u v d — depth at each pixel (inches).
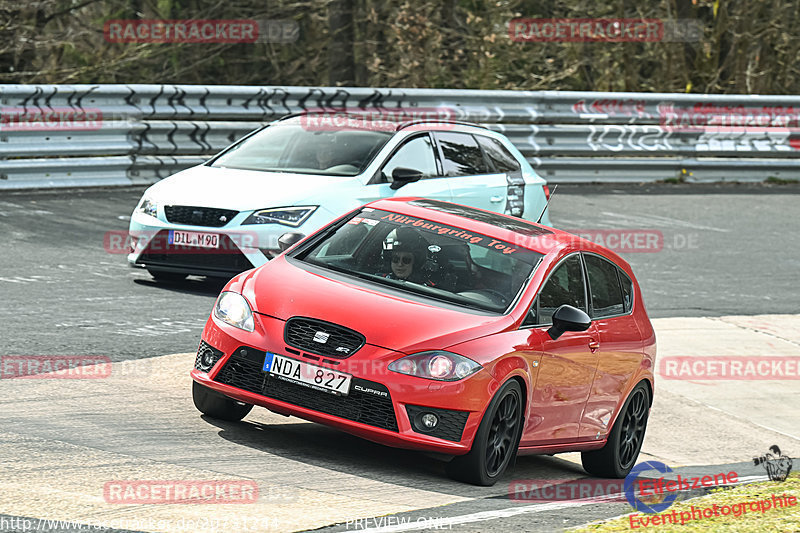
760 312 1977.1
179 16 3956.7
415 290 991.6
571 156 3166.8
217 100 2544.3
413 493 859.4
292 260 1041.5
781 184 3425.2
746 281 2199.8
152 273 1635.1
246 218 1498.5
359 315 923.4
